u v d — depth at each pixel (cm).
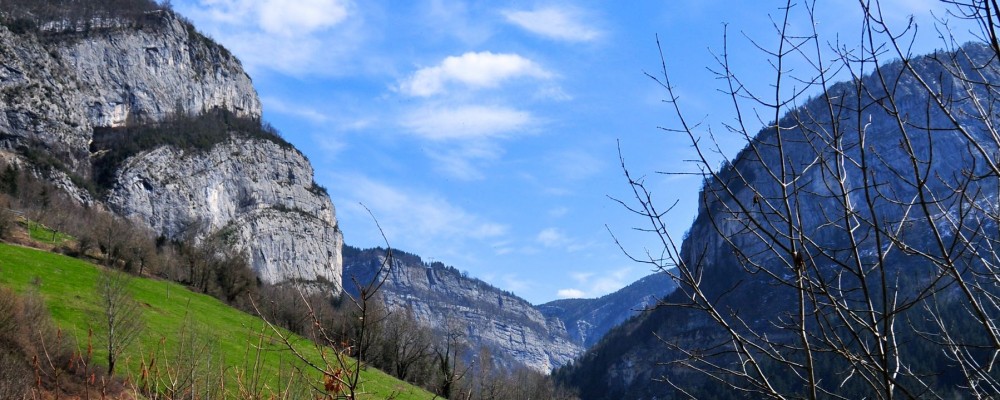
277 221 15888
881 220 459
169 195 13650
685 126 447
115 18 15100
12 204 8675
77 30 14200
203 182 14475
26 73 12562
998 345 372
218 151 15250
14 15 13325
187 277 7069
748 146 453
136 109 14662
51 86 12925
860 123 410
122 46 14825
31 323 1795
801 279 404
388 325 4838
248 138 16362
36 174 11400
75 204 11044
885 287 396
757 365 428
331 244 17288
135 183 13175
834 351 413
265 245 15362
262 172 16262
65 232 8588
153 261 7056
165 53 15750
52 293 4378
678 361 486
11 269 5003
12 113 12031
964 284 388
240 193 15450
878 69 412
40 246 7194
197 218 14025
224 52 18075
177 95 15750
